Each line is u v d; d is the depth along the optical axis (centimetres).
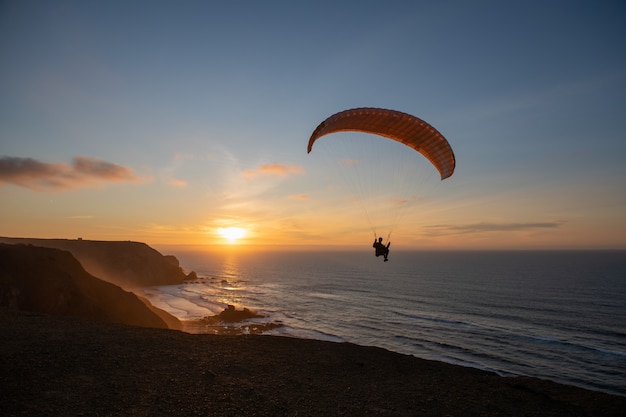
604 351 4244
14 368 873
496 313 6544
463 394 909
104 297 2770
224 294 8456
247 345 1219
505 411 818
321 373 1010
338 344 1302
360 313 6431
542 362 3881
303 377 970
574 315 6406
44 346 1054
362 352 1225
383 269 18475
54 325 1316
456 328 5347
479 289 10119
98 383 841
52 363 931
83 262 8112
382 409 805
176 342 1201
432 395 897
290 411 770
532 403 864
